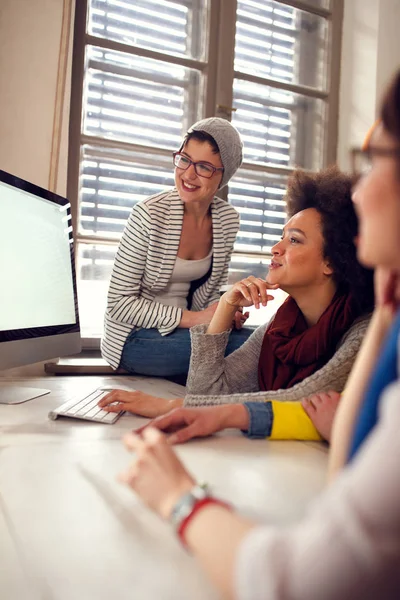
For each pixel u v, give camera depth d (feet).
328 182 4.64
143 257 7.06
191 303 7.75
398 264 1.47
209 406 3.68
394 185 1.43
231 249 7.67
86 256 8.51
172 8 9.07
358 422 1.65
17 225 4.70
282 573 1.25
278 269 4.68
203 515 1.59
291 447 3.37
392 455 1.22
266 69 9.94
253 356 5.38
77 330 5.97
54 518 2.13
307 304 4.77
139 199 8.77
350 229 4.40
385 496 1.19
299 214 4.68
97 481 2.57
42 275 5.16
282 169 10.00
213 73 9.25
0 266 4.37
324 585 1.19
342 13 10.43
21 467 2.74
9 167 7.38
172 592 1.59
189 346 7.02
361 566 1.18
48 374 7.57
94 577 1.67
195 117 9.27
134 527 2.06
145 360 7.11
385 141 1.48
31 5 7.44
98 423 3.77
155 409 4.04
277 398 4.00
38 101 7.50
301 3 10.09
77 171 8.20
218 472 2.78
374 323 2.08
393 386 1.41
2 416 3.90
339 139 10.42
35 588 1.60
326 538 1.22
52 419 3.82
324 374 4.01
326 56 10.43
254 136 9.84
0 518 2.11
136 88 8.79
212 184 6.96
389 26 9.89
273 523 2.13
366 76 9.97
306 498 2.44
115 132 8.64
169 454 1.85
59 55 7.57
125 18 8.70
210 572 1.45
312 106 10.41
